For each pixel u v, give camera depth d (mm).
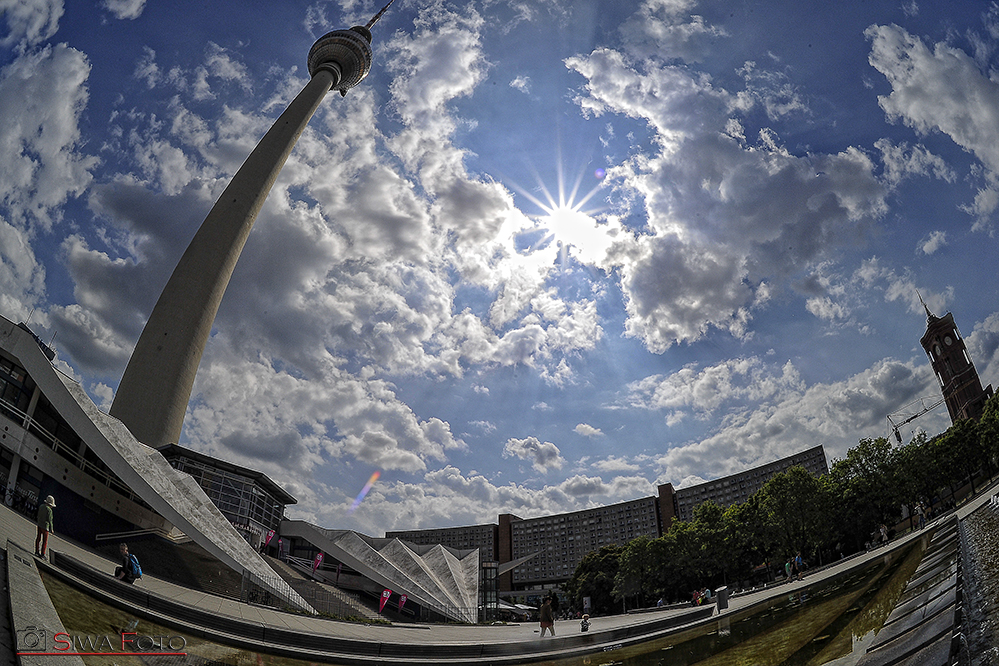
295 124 103125
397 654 19219
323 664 16016
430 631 30312
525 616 88750
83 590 15453
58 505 35531
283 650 16391
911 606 14008
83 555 25469
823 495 64562
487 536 198875
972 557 15562
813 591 24609
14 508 31875
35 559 16297
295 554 69438
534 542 190875
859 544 69062
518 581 187750
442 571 84188
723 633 19438
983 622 9398
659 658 17016
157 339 76438
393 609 65812
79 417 35312
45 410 36812
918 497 61469
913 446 61250
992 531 18891
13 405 33906
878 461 63344
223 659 13906
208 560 38938
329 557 70000
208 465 59469
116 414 71625
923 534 31719
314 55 125688
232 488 60938
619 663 17438
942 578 15062
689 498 165375
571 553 183500
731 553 74750
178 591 25609
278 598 34656
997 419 52406
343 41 123062
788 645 14930
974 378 92750
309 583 49750
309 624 24312
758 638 17281
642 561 83938
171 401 74312
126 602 15703
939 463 59438
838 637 14172
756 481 154000
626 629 25391
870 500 63750
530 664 18906
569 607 114875
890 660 10289
